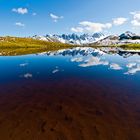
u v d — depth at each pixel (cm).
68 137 1485
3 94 2622
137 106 2161
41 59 8106
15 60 7650
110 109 2081
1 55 10350
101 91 2792
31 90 2845
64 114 1945
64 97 2511
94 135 1516
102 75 4053
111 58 8569
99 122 1758
